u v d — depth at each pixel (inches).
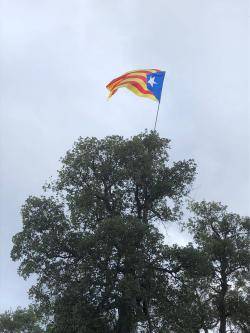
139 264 1202.6
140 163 1342.3
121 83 1486.2
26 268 1275.8
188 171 1396.4
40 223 1304.1
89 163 1346.0
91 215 1323.8
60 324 1195.3
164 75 1498.5
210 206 1656.0
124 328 1211.2
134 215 1309.1
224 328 1528.1
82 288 1186.6
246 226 1630.2
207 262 1273.4
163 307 1234.0
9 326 2458.2
